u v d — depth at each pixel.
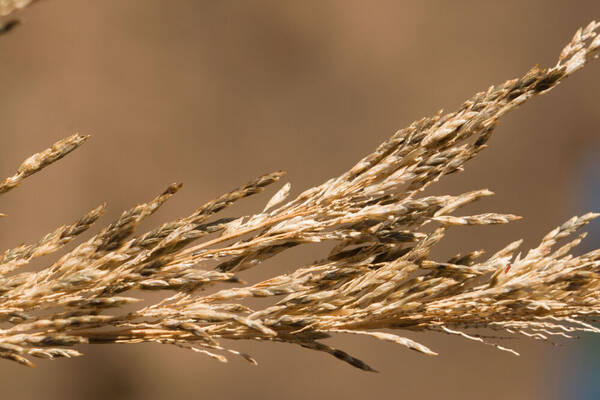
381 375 0.90
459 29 0.95
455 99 0.95
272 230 0.28
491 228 0.93
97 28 0.82
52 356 0.27
